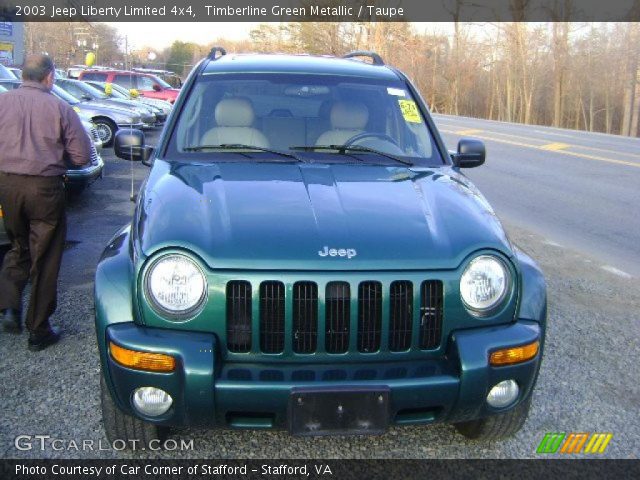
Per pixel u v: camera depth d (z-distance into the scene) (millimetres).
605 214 9922
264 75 4484
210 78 4441
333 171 3744
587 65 51188
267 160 3920
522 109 54656
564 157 16641
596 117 53969
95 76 25875
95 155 9938
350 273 2875
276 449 3430
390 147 4188
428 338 2963
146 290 2891
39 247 4320
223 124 4152
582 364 4578
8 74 13398
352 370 2871
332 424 2771
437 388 2828
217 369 2807
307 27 42531
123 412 3002
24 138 4215
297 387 2748
